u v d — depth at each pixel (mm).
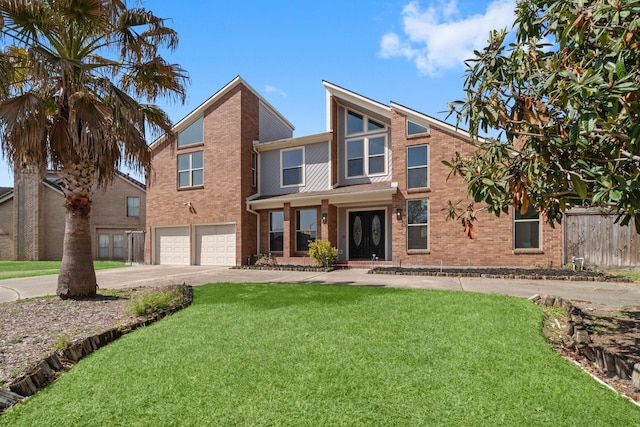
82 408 2838
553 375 3295
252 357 3801
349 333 4594
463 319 5145
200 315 5738
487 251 12125
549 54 3752
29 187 23734
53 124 7043
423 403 2805
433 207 12891
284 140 16281
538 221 11656
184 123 17516
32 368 3463
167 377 3346
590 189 3188
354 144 15805
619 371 3389
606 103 2521
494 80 3537
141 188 25344
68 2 6410
